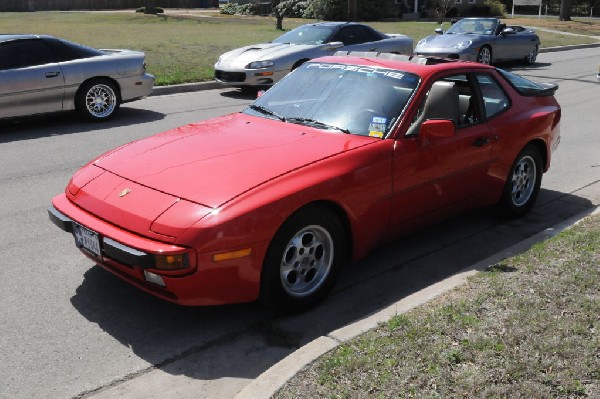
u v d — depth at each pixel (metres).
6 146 8.63
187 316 4.16
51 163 7.76
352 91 4.96
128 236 3.71
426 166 4.75
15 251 5.12
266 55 12.76
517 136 5.66
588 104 12.42
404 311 3.88
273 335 3.96
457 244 5.49
